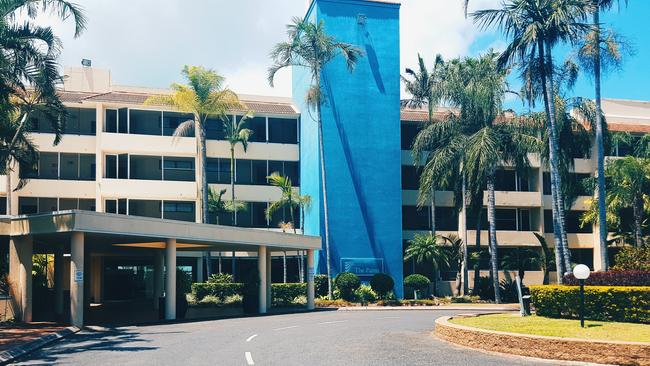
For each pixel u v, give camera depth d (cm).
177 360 1372
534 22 2723
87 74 5022
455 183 4375
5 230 2452
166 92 4975
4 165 2667
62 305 3055
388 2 4772
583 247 5066
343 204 4484
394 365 1288
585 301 1870
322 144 4153
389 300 4009
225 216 4644
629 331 1537
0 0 2386
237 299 3900
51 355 1490
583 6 2695
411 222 5016
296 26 4116
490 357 1405
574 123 4050
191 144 4491
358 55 4562
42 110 2744
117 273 4622
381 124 4631
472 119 4200
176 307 2811
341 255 4444
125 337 1911
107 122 4569
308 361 1345
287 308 3647
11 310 2412
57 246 3022
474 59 4200
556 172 2742
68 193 4331
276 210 4609
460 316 2066
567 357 1341
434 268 4550
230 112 4659
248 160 4775
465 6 2834
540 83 2900
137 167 4575
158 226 2544
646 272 1847
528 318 1970
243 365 1291
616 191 4241
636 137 5062
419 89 4719
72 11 2448
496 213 5147
